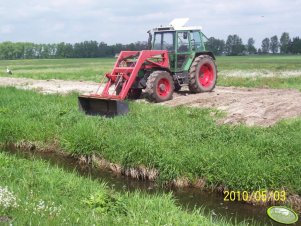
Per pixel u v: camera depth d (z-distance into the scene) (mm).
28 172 7523
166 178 8188
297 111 12086
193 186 8039
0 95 15172
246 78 24250
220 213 7027
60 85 20609
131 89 14906
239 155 8094
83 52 111875
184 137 9508
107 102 11906
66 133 10312
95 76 27438
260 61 59188
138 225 5355
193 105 13547
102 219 5324
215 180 7758
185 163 8203
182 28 15688
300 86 20250
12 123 11266
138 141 9086
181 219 5809
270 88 19438
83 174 8938
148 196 7023
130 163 8742
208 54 16828
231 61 60688
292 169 7461
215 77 16766
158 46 16000
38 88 18766
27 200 5676
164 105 13438
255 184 7324
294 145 8477
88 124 10586
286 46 116625
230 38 114438
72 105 13297
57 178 7324
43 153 10383
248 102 13633
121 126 10445
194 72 15852
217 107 13109
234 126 10117
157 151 8664
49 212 5219
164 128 10234
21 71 37031
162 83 14344
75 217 5168
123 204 6188
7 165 7953
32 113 12305
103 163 9273
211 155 8164
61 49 111625
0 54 108562
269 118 11328
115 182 8484
